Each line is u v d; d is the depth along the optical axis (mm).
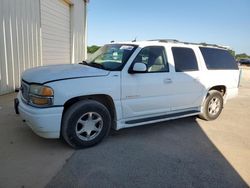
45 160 3475
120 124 4250
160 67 4672
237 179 3291
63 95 3535
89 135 3939
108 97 4027
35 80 3650
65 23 11562
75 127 3734
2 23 6766
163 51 4762
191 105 5363
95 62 4637
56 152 3736
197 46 5488
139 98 4355
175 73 4859
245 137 4934
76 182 2980
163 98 4707
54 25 10344
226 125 5680
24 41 8000
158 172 3330
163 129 5129
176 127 5320
